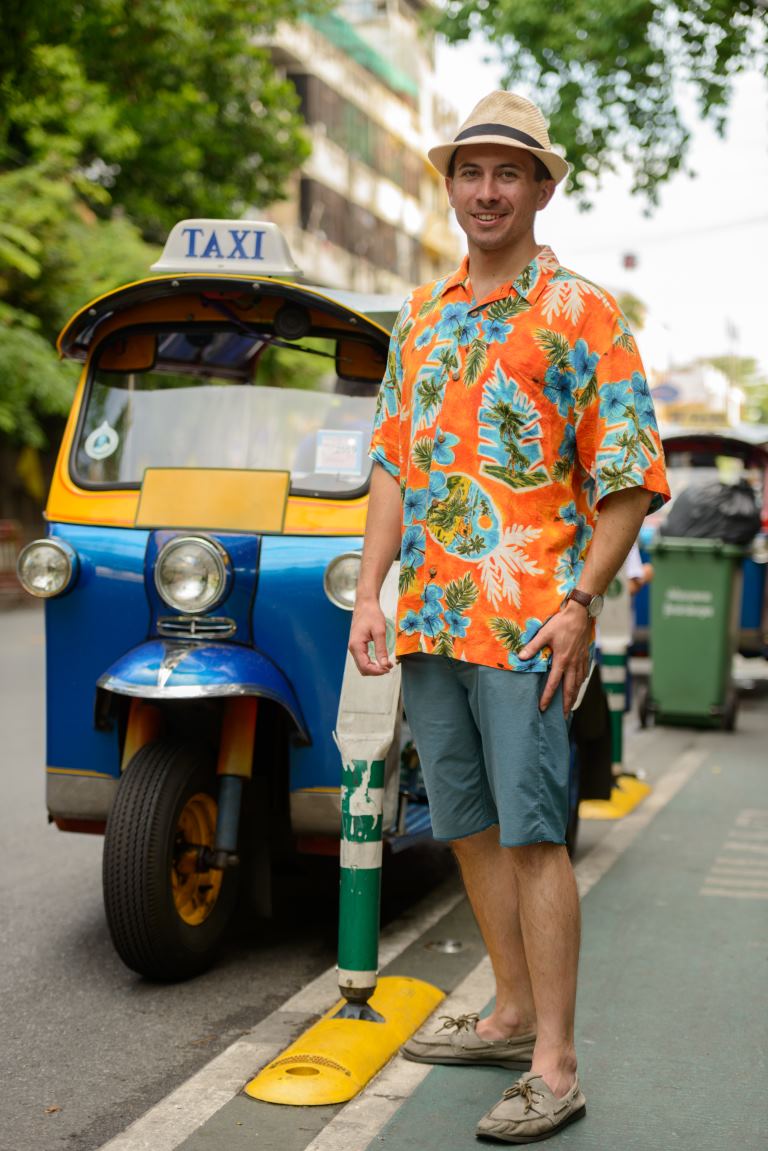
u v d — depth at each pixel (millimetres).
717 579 10383
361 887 3979
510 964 3771
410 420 3463
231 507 4637
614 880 5910
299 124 26938
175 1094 3660
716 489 11875
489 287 3389
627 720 11211
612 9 13609
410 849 6512
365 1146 3336
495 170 3322
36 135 21484
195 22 24562
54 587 4648
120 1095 3695
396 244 47531
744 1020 4230
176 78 24969
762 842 6621
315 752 4547
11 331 21734
